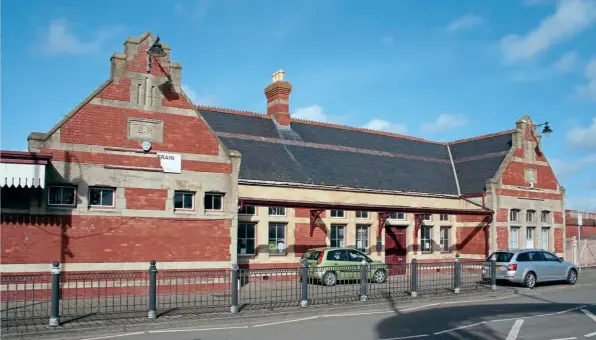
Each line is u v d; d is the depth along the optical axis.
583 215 41.56
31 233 15.05
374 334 11.34
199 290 17.52
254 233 21.44
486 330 11.81
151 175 16.97
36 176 14.07
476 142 31.83
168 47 17.64
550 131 26.56
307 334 11.32
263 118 26.14
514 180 28.23
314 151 25.62
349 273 17.08
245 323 12.74
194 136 17.88
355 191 24.08
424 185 27.47
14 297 14.77
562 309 15.26
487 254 26.84
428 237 27.16
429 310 15.02
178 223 17.30
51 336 10.79
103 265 15.98
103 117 16.34
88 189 15.96
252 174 21.59
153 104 17.22
